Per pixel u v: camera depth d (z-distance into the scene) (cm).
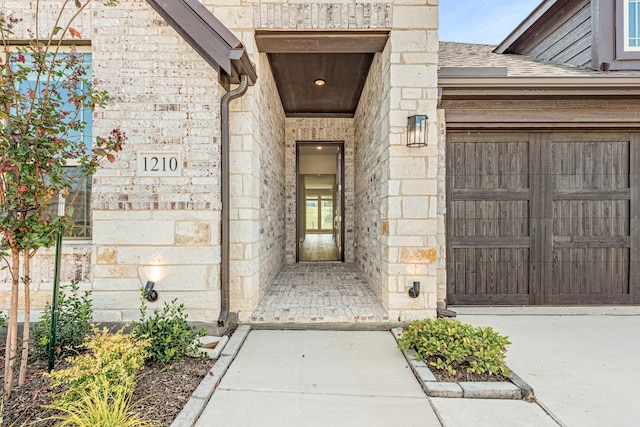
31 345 269
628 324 368
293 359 278
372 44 377
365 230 526
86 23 326
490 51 591
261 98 401
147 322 268
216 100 325
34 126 207
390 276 353
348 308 374
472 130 439
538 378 248
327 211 2019
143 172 323
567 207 445
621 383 241
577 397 223
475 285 444
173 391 219
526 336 332
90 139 339
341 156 729
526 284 444
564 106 417
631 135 440
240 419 198
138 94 323
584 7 430
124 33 322
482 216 444
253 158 360
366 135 516
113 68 322
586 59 426
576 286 444
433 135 352
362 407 211
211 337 314
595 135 442
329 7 352
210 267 325
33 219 208
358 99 613
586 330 349
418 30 353
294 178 717
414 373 253
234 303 349
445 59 472
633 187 441
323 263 717
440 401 219
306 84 538
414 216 353
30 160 206
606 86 382
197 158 325
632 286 442
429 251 353
